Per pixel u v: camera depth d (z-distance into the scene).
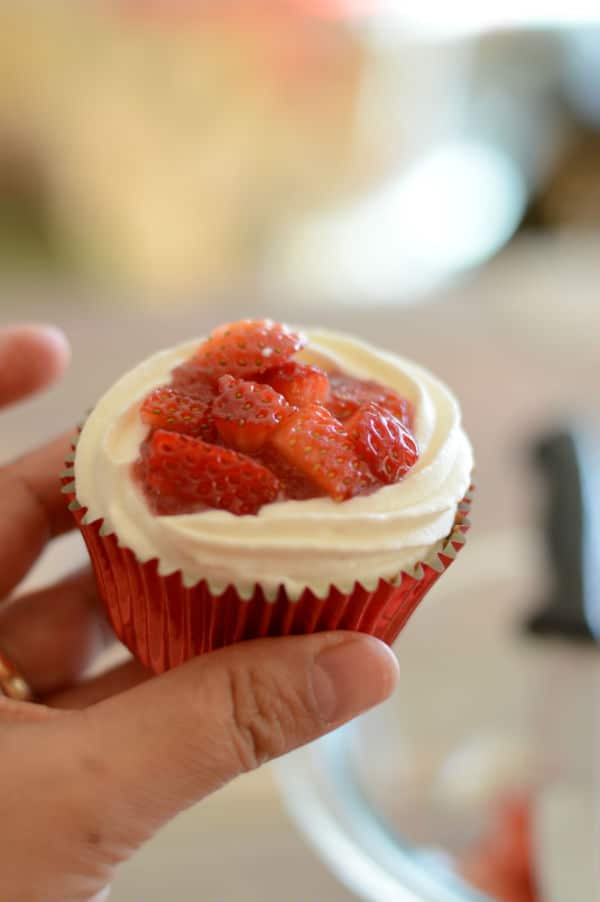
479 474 0.36
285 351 0.22
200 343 0.23
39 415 0.37
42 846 0.20
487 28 0.54
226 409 0.20
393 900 0.25
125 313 0.44
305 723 0.21
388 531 0.20
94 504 0.21
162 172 0.54
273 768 0.27
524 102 0.57
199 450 0.20
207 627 0.21
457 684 0.30
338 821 0.27
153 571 0.20
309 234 0.56
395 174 0.57
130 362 0.40
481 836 0.27
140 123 0.53
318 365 0.23
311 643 0.21
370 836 0.26
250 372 0.21
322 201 0.56
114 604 0.23
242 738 0.21
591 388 0.40
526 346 0.43
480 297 0.46
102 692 0.26
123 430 0.21
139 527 0.20
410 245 0.54
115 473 0.21
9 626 0.27
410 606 0.22
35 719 0.21
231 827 0.27
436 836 0.27
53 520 0.27
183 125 0.53
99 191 0.56
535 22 0.54
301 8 0.51
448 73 0.55
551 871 0.25
